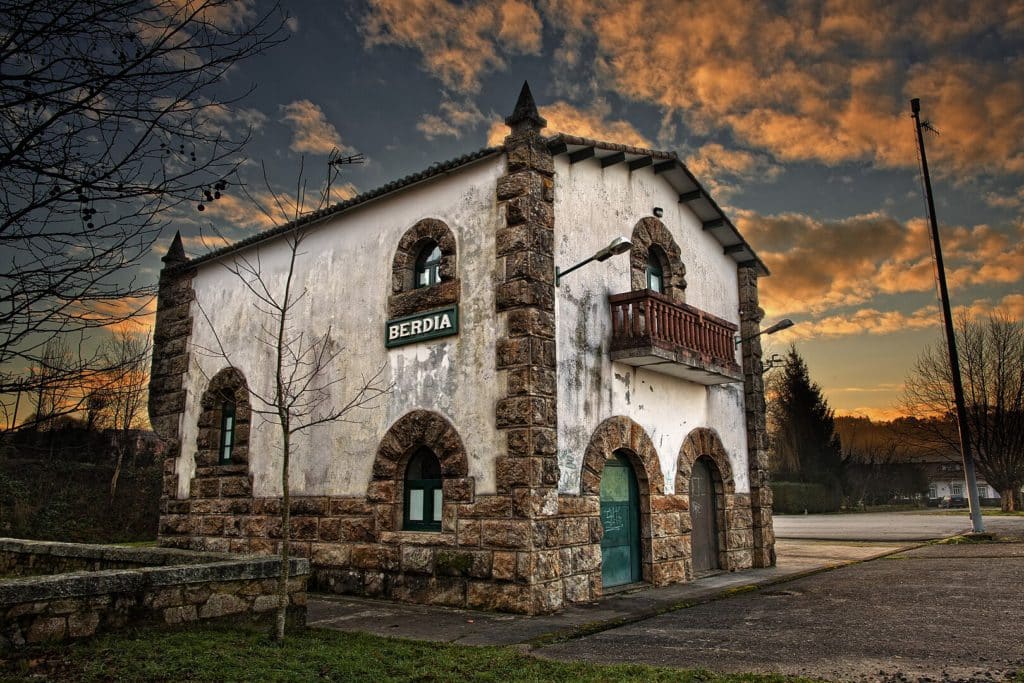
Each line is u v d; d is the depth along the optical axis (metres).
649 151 12.84
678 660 6.88
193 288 16.02
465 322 10.93
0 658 5.47
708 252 15.39
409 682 5.77
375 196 12.50
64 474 22.23
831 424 51.53
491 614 9.50
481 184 11.23
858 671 6.15
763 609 9.78
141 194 4.32
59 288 4.19
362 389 11.62
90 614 6.23
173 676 5.33
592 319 11.56
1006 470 36.28
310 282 13.56
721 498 14.35
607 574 11.38
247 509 13.50
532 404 9.93
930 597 10.05
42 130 3.93
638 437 12.04
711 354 13.16
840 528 29.70
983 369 34.81
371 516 11.49
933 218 21.92
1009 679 5.69
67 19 3.92
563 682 5.85
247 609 7.43
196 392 15.27
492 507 9.98
